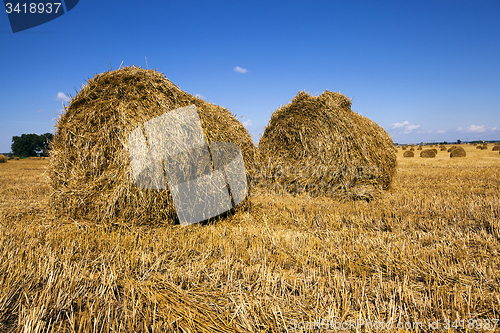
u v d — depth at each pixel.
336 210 5.75
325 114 7.42
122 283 2.80
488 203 5.80
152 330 2.10
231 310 2.43
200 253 3.63
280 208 6.10
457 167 15.12
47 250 3.53
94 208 4.64
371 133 7.87
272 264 3.26
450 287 2.76
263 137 9.40
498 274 2.93
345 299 2.43
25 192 8.54
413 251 3.54
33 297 2.53
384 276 3.04
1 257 3.28
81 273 2.89
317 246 3.85
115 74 5.15
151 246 3.85
